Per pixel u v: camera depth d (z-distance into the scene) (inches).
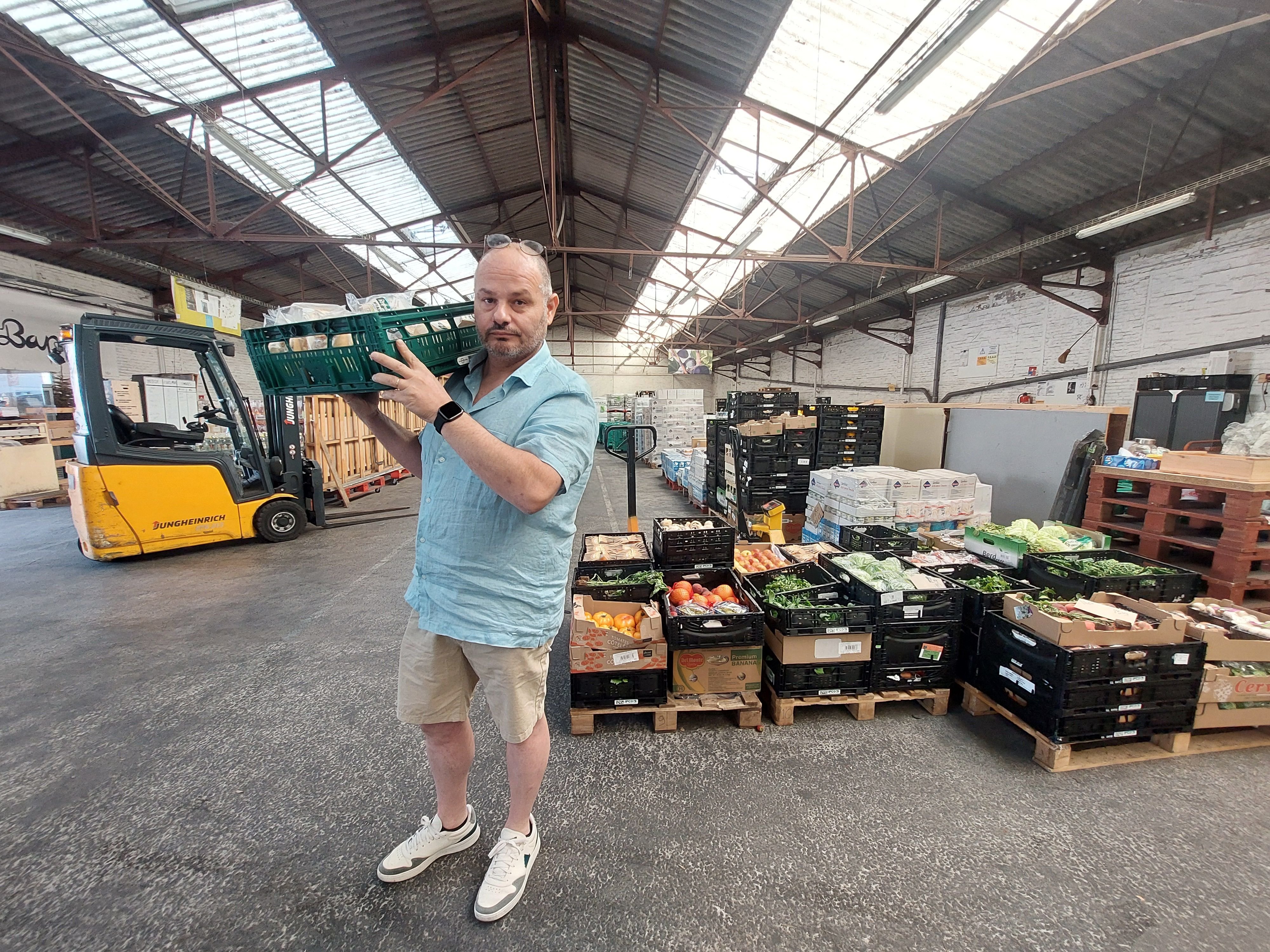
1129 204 259.1
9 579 186.1
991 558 142.9
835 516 189.2
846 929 60.1
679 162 328.5
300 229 381.4
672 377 1077.1
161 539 205.8
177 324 204.2
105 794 82.0
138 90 200.2
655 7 205.9
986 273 390.6
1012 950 57.3
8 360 346.0
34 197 288.2
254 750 92.9
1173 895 63.9
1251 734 95.7
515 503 47.7
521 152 353.7
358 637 139.1
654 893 65.1
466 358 65.9
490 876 63.3
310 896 64.9
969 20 146.0
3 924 60.6
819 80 216.8
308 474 261.6
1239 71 178.7
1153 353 297.9
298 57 215.6
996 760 90.4
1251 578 123.3
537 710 61.4
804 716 104.6
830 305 553.3
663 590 113.4
